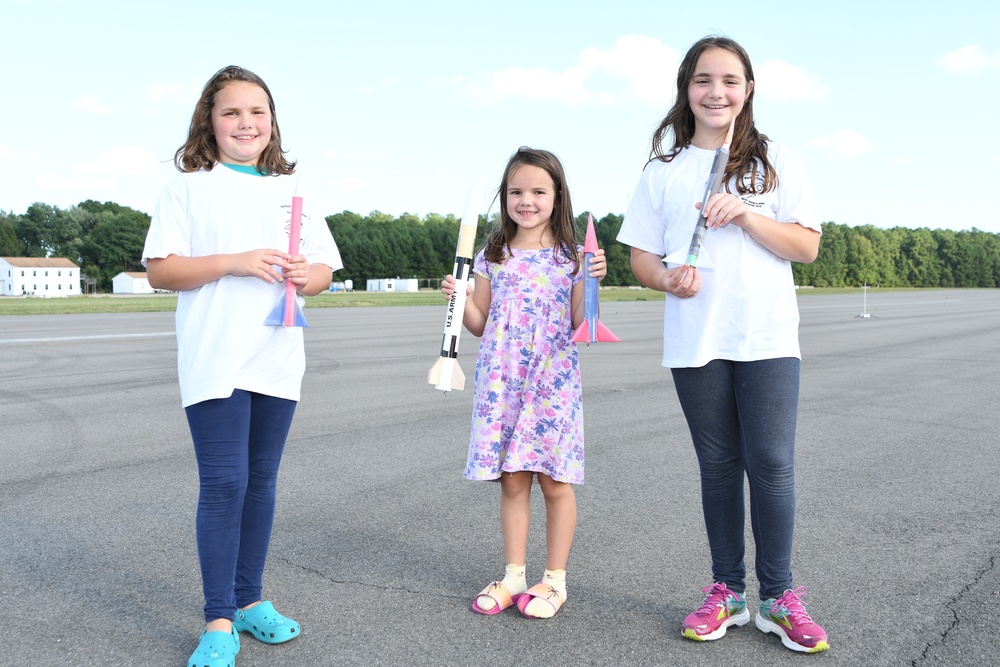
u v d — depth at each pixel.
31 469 4.80
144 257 2.59
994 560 3.27
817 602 2.86
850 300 41.12
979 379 8.86
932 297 49.44
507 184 3.04
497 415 2.94
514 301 2.98
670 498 4.20
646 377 8.94
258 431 2.68
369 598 2.95
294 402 2.75
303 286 2.65
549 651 2.52
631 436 5.74
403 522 3.83
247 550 2.67
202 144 2.73
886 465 4.91
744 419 2.62
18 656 2.50
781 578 2.60
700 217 2.54
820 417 6.55
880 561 3.27
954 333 16.08
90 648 2.56
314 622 2.74
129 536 3.65
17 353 11.36
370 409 6.84
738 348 2.60
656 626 2.71
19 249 113.75
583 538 3.59
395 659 2.46
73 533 3.68
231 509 2.50
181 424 6.15
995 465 4.90
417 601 2.93
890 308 29.83
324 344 13.16
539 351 2.94
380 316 23.58
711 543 2.75
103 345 12.62
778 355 2.57
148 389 7.91
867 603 2.85
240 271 2.51
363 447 5.39
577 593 2.99
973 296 52.91
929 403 7.25
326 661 2.46
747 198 2.62
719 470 2.70
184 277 2.53
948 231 123.25
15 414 6.55
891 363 10.52
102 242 112.94
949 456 5.14
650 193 2.84
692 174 2.73
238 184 2.66
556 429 2.90
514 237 3.12
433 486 4.45
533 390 2.93
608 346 12.91
